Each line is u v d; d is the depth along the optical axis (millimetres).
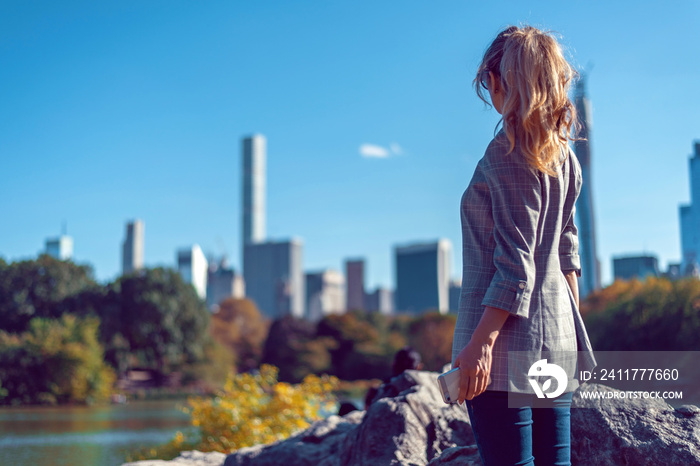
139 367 59812
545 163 1388
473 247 1488
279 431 7918
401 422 3277
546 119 1391
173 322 59062
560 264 1594
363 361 66438
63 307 57094
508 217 1395
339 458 3541
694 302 22328
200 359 60531
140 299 57688
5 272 57188
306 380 8758
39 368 38531
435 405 3430
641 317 22641
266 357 72062
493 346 1387
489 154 1451
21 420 23203
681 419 2420
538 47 1438
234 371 67250
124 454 10102
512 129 1415
